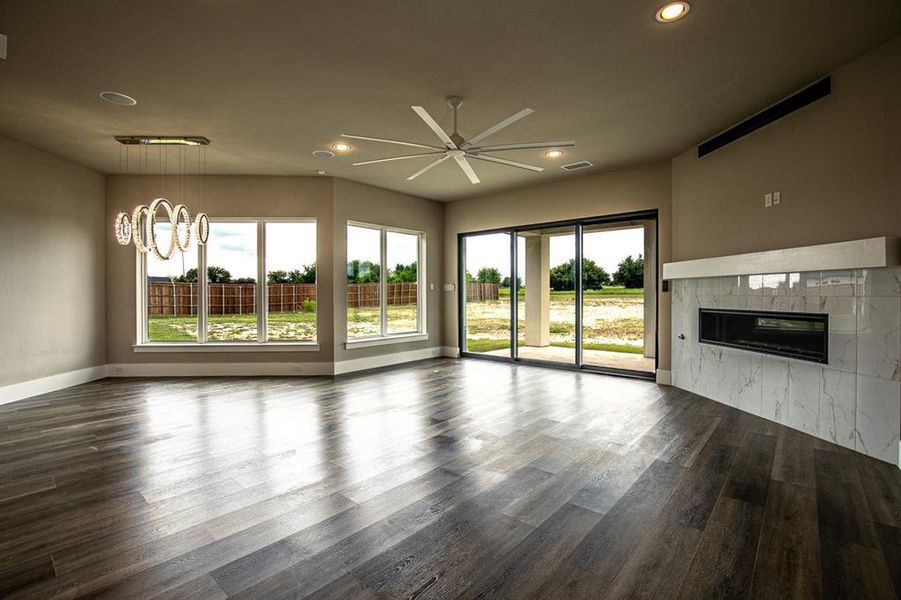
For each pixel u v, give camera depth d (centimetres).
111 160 541
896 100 294
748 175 418
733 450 326
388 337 705
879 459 307
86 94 363
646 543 207
